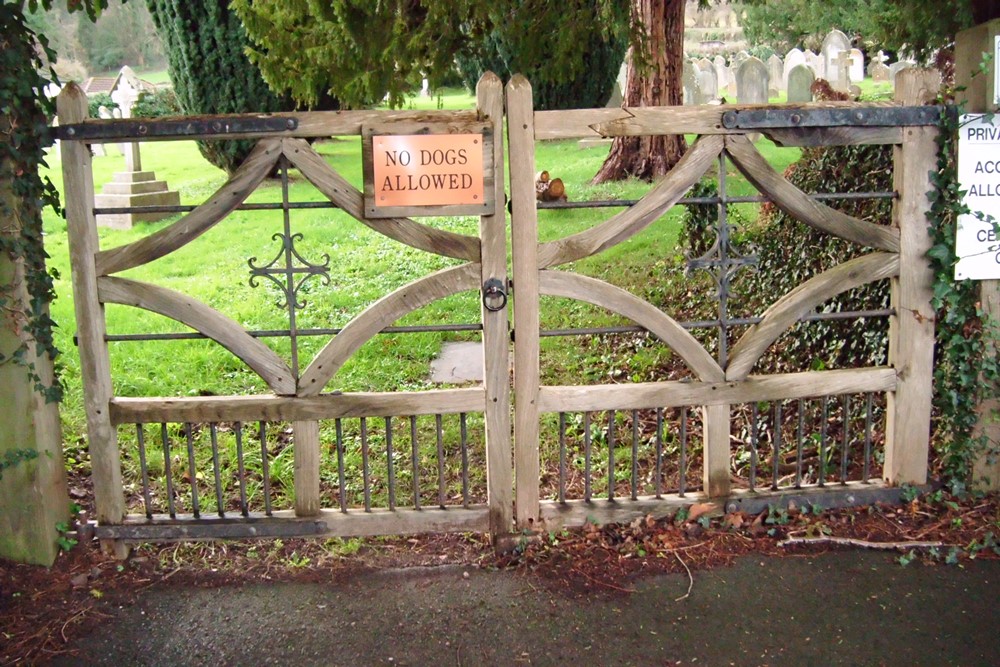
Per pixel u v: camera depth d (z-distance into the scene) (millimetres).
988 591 3582
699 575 3738
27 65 3645
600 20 6398
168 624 3463
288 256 3801
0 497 3809
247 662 3215
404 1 6211
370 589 3697
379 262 9242
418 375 6336
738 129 3818
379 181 3711
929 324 4137
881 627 3354
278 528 3965
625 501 4102
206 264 9367
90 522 4031
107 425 3881
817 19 23281
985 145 3973
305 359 6625
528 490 3998
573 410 3982
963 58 4016
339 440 3979
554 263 3836
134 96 17016
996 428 4223
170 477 3959
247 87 12578
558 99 14969
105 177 14742
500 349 3881
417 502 4020
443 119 3703
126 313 7668
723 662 3160
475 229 10422
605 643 3287
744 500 4141
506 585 3699
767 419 5492
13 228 3660
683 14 11305
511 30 6398
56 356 3906
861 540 3969
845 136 3926
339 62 6484
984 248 4039
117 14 33000
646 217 3850
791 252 5746
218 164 13336
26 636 3387
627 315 3947
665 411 5859
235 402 3885
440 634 3367
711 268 3994
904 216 4035
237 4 6617
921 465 4250
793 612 3461
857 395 4961
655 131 3781
